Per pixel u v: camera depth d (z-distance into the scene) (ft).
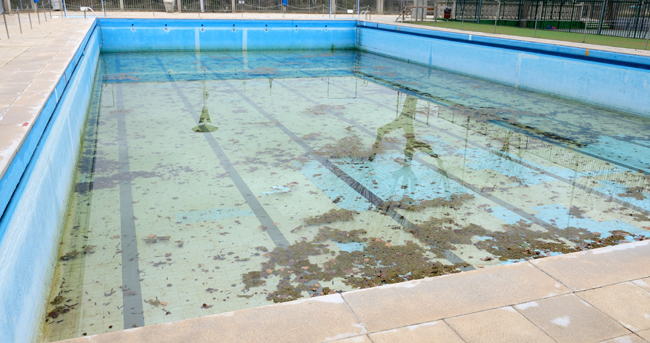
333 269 7.80
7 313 4.83
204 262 8.02
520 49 25.23
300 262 8.03
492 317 5.06
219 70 30.22
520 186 11.69
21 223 5.89
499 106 20.76
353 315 5.06
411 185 11.68
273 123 17.52
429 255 8.31
